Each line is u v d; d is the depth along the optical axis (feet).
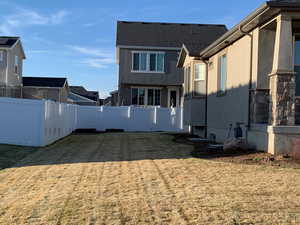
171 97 104.73
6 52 111.14
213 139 51.06
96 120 77.87
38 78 136.56
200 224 16.63
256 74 35.35
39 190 23.00
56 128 52.95
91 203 19.99
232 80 43.04
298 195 20.67
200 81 56.13
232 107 42.80
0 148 41.29
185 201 19.99
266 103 35.17
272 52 35.12
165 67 103.09
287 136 30.73
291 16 30.89
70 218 17.75
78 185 24.08
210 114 53.16
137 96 104.01
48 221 17.42
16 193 22.36
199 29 111.96
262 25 34.50
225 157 32.94
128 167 29.84
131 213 18.29
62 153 38.99
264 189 21.91
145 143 48.26
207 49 49.29
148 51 102.83
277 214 17.71
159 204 19.58
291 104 31.14
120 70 102.37
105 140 53.72
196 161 31.60
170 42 104.42
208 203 19.53
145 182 24.41
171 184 23.73
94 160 33.94
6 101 44.88
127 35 105.60
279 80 31.04
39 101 44.65
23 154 37.96
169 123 79.87
